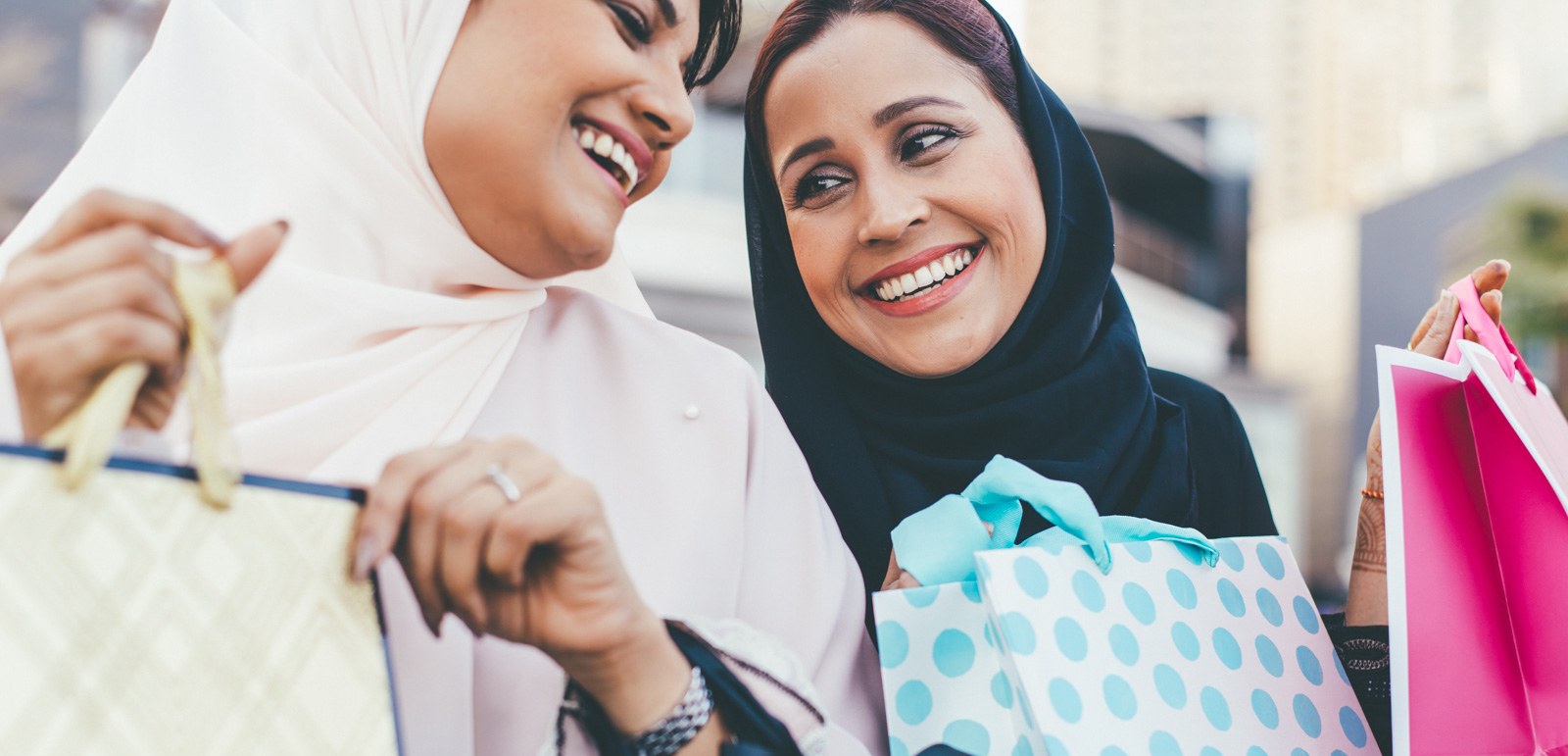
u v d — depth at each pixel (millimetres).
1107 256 1435
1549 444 1087
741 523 1037
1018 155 1334
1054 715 894
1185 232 13273
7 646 531
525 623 714
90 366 584
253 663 601
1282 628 1073
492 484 679
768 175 1432
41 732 530
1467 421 1108
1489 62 46469
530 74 931
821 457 1333
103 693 550
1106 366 1385
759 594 1054
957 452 1339
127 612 565
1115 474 1340
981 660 979
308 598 633
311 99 975
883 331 1324
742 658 851
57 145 6758
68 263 596
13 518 542
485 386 997
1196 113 12922
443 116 941
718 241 8383
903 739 953
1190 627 1007
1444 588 1040
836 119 1280
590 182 969
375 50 975
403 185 963
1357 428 20719
